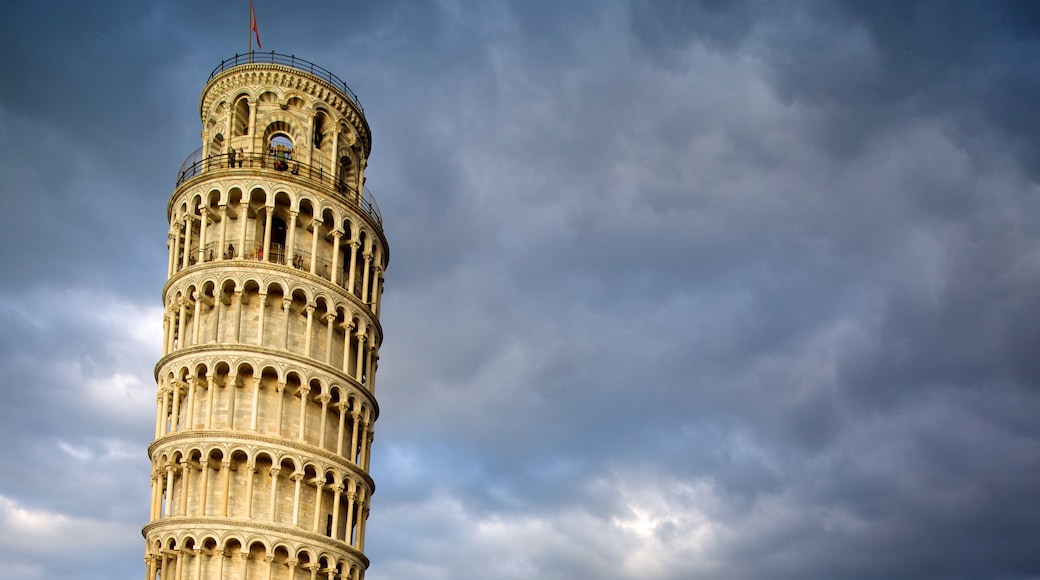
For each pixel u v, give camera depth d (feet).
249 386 250.37
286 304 257.34
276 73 284.00
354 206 278.87
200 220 267.59
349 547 252.42
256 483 244.01
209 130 288.51
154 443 252.21
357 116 299.58
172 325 264.31
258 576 237.25
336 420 262.88
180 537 235.81
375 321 282.77
